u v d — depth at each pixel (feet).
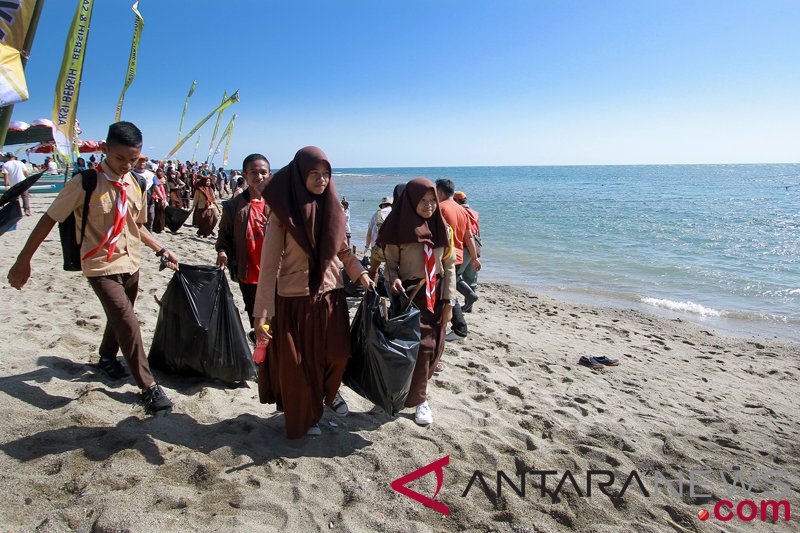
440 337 12.36
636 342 23.90
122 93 38.58
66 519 7.71
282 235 10.19
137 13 37.58
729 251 51.80
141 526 7.64
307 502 8.89
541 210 102.17
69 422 10.25
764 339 25.98
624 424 13.88
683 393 17.31
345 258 11.30
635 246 55.57
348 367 11.52
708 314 30.68
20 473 8.69
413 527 8.53
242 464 9.84
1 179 64.59
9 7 10.18
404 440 11.51
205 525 7.99
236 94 56.34
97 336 15.37
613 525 9.20
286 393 10.50
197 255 34.88
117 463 9.18
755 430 14.46
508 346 20.72
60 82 29.17
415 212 11.78
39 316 16.60
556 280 39.86
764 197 146.72
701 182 293.23
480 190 206.08
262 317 9.99
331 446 10.97
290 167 10.28
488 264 46.47
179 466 9.43
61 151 29.81
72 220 10.61
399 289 11.68
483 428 12.59
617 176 455.63
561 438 12.57
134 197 11.53
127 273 11.21
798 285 37.73
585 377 17.92
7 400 10.67
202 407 11.84
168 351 12.82
